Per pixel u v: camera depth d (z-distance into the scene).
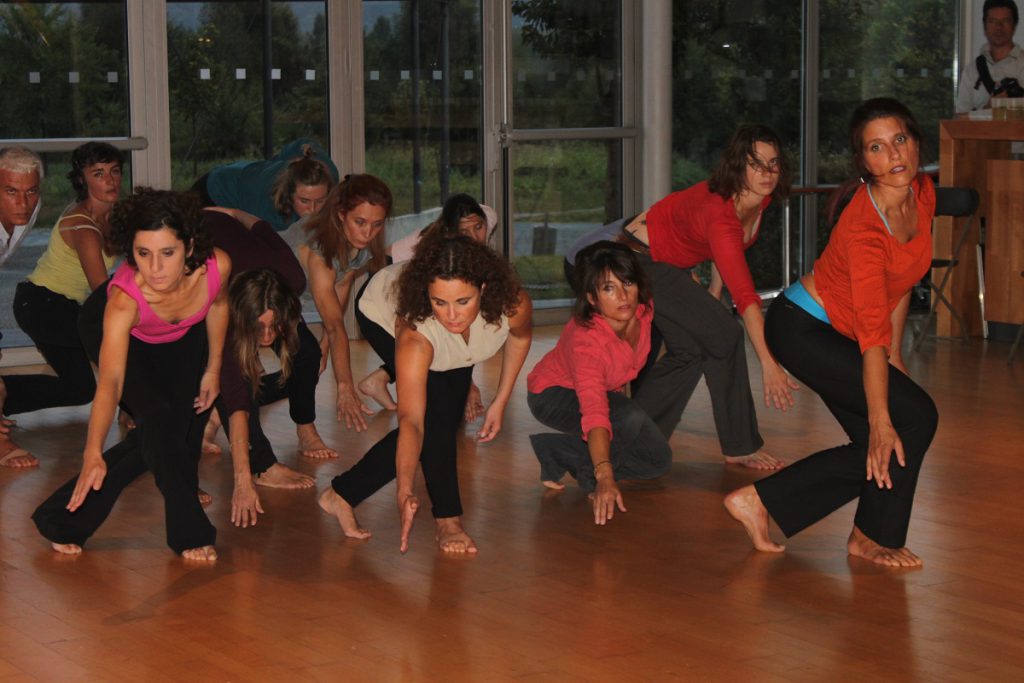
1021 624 3.58
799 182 10.33
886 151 3.63
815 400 6.59
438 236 3.91
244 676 3.22
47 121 7.79
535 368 4.84
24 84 7.70
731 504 4.18
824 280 3.91
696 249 5.07
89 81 7.87
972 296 8.45
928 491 4.93
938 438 5.78
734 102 10.01
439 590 3.85
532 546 4.28
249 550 4.24
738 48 9.97
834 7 10.35
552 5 9.18
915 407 3.89
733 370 5.20
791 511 4.14
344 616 3.64
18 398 5.71
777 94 10.19
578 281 4.46
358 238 4.92
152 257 3.71
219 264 4.00
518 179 9.15
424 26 8.76
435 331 3.96
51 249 5.62
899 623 3.58
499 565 4.09
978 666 3.29
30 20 7.68
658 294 5.13
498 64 8.95
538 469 5.27
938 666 3.29
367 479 4.32
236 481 4.47
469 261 3.78
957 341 8.28
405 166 8.80
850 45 10.46
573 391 4.72
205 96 8.22
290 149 5.79
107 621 3.60
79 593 3.83
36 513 4.20
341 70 8.48
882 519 4.05
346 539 4.35
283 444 5.71
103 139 7.89
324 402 6.53
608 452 4.21
